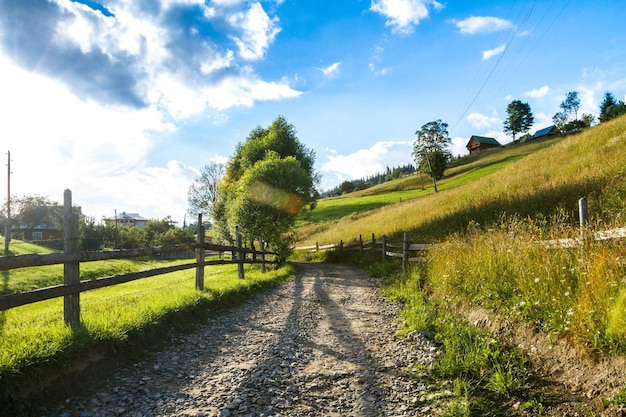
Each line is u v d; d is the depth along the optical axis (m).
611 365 3.85
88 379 4.48
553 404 3.79
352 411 3.89
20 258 4.35
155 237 68.38
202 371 5.00
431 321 6.93
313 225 53.19
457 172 89.00
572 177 16.84
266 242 22.27
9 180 47.06
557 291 5.30
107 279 5.75
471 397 4.07
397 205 44.41
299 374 4.90
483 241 8.68
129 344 5.41
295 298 10.80
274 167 22.97
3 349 4.13
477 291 7.28
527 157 30.55
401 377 4.75
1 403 3.53
